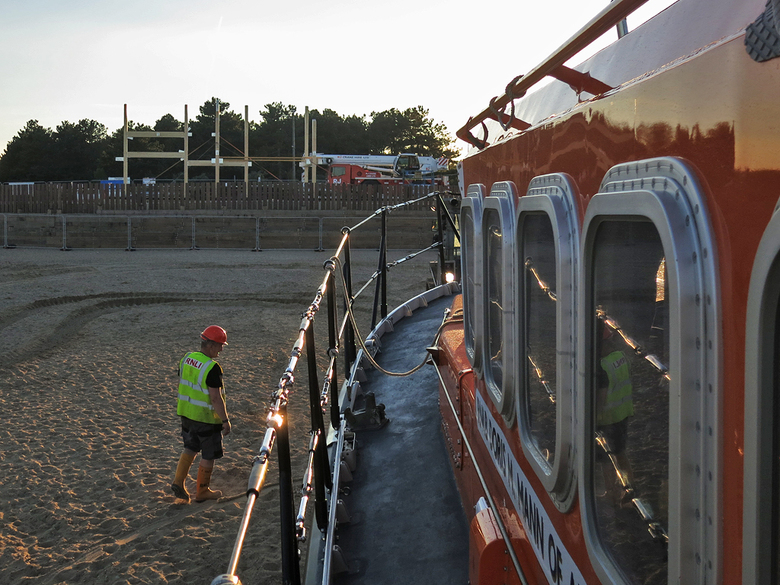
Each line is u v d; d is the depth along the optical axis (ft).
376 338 20.06
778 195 2.87
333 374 13.15
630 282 4.34
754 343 3.01
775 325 2.95
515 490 7.86
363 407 15.84
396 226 104.83
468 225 10.74
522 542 7.57
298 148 357.61
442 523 11.00
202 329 47.96
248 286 66.64
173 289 64.34
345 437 13.79
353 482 12.67
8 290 60.70
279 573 17.46
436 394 16.17
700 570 3.49
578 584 5.61
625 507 4.61
